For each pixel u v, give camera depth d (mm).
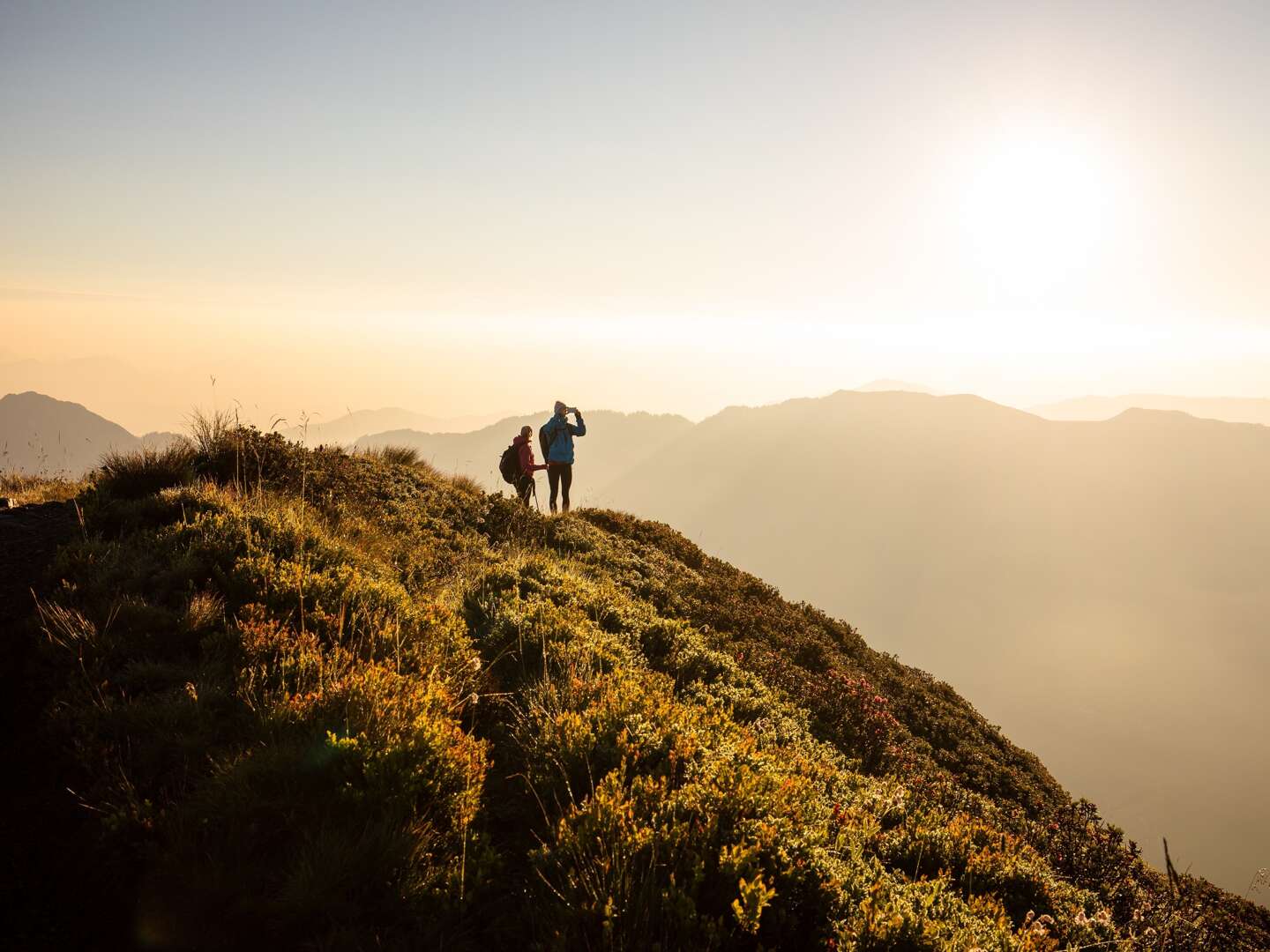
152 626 6289
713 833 4680
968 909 5312
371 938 3688
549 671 7559
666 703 6820
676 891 4012
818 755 8555
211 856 3965
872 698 12234
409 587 9609
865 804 7266
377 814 4461
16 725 5059
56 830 4211
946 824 7480
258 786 4512
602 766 5504
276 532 8742
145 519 9039
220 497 9703
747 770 5609
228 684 5637
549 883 4074
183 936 3645
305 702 5301
